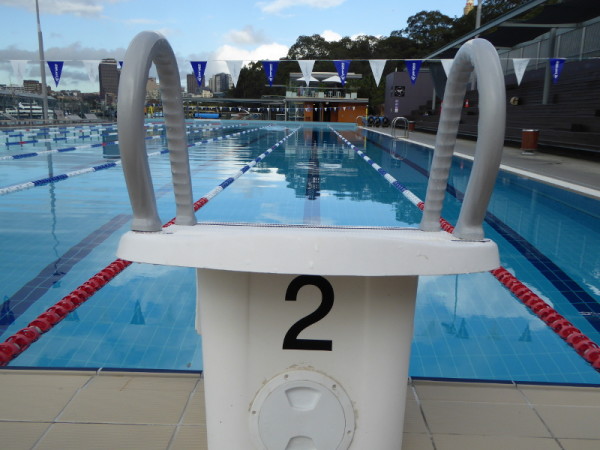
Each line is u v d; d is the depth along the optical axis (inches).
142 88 32.5
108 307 101.1
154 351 84.7
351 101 1173.1
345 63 232.1
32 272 119.6
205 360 39.7
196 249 31.7
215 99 1337.4
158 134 592.1
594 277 122.6
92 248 137.2
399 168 316.2
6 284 112.3
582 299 110.1
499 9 1216.8
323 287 36.5
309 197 215.2
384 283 36.3
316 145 487.8
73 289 110.4
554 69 285.0
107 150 402.3
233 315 37.4
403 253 30.9
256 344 37.8
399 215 185.0
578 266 129.8
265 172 291.0
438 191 43.9
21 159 334.6
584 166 287.1
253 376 38.5
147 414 55.3
